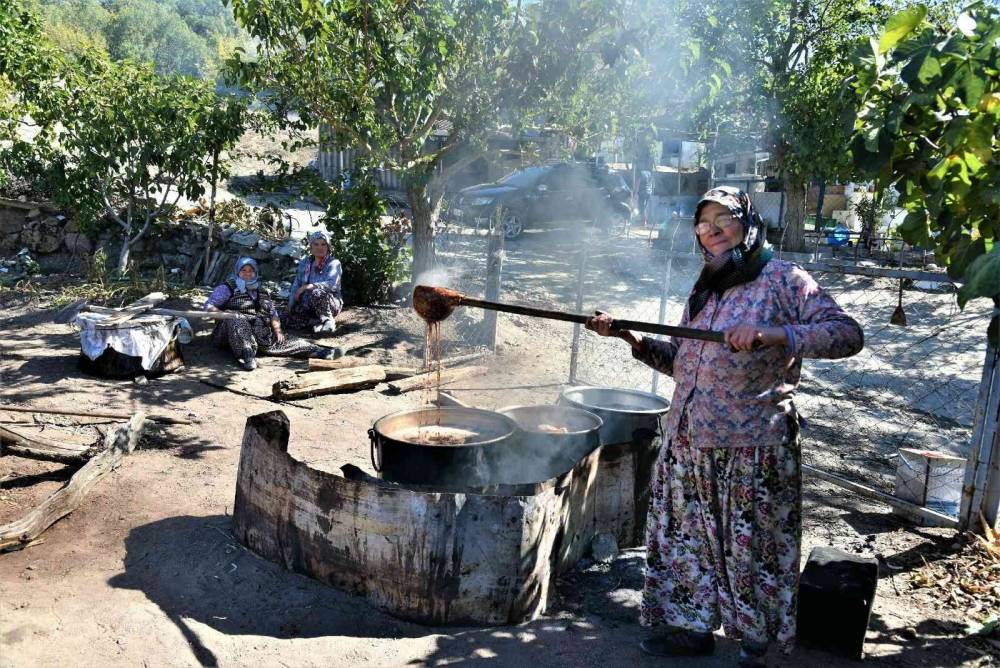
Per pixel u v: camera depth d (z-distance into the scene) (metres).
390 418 3.94
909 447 5.86
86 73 9.70
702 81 7.58
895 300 10.26
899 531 4.28
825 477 4.74
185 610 3.12
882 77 3.46
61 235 10.73
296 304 8.09
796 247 15.02
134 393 6.09
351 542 3.21
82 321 6.46
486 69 7.55
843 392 7.23
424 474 3.56
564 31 7.26
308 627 3.06
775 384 2.58
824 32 14.07
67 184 9.66
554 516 3.36
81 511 4.03
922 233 3.69
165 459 4.82
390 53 7.14
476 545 3.11
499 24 7.48
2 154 9.68
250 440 3.62
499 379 7.17
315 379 6.48
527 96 7.64
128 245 10.12
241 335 6.99
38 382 6.17
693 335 2.55
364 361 7.32
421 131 8.12
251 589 3.28
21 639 2.73
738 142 14.76
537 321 9.17
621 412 4.25
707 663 2.92
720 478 2.63
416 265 8.82
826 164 13.10
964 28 2.98
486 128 7.93
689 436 2.68
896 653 3.10
